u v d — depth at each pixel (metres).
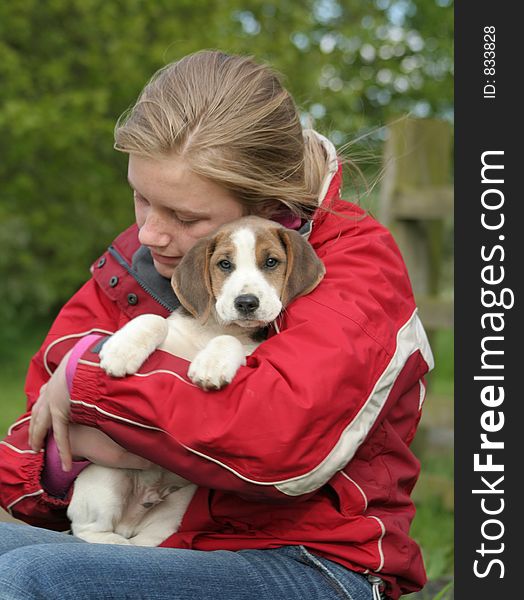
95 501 5.45
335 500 4.73
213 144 5.02
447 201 10.31
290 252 5.16
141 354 4.67
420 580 4.92
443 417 10.72
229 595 4.36
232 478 4.48
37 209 22.36
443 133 10.77
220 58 5.46
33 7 20.97
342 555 4.62
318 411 4.38
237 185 5.11
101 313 5.71
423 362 5.08
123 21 20.42
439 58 24.38
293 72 19.91
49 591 4.05
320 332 4.55
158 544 5.48
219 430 4.41
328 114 19.94
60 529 5.90
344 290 4.81
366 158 6.45
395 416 5.00
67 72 20.81
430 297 10.49
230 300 5.20
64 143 19.88
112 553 4.34
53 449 5.36
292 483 4.44
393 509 4.89
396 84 24.00
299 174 5.31
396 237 10.62
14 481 5.36
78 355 4.84
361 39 22.89
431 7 26.20
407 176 10.59
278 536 4.72
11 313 23.27
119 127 5.40
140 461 5.32
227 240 5.32
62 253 22.94
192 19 20.89
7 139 20.61
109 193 22.58
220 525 4.91
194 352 5.43
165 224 5.26
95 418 4.69
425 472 10.95
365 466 4.80
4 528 4.72
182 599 4.28
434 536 9.00
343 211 5.39
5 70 19.91
